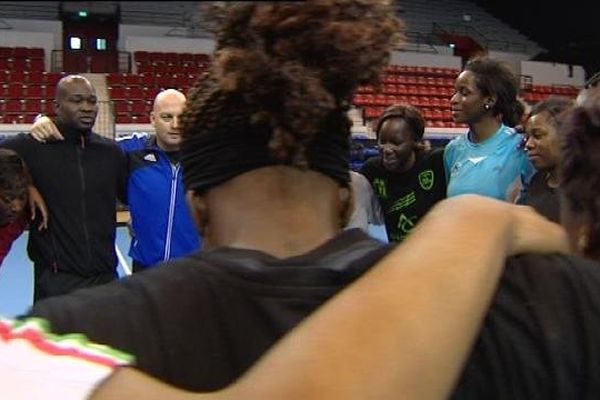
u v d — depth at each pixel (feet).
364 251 1.62
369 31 1.48
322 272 1.56
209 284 1.55
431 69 51.88
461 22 63.93
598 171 2.45
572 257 1.76
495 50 61.00
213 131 1.58
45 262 10.05
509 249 1.43
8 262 22.74
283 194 1.60
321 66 1.49
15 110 43.75
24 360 1.21
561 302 1.64
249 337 1.52
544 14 61.46
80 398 1.16
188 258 1.62
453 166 9.25
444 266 1.22
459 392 1.53
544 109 7.51
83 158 10.19
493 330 1.59
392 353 1.08
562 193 2.58
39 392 1.17
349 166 1.70
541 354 1.58
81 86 10.07
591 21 56.85
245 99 1.49
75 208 10.05
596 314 1.63
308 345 1.09
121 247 24.43
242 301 1.54
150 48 50.21
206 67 1.65
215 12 1.44
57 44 49.70
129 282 1.61
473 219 1.37
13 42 48.37
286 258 1.60
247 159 1.58
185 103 1.66
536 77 56.29
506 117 9.04
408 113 9.45
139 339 1.49
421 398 1.08
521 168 8.62
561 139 2.60
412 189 9.57
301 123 1.49
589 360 1.61
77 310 1.50
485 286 1.23
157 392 1.16
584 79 57.36
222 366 1.51
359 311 1.12
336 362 1.06
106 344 1.46
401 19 1.55
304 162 1.53
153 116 10.64
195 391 1.50
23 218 9.82
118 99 45.37
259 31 1.43
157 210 10.45
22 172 8.39
